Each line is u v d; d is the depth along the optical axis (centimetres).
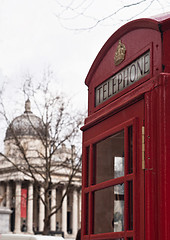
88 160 410
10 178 9081
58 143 3284
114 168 357
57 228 10225
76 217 10412
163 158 292
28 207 9525
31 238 603
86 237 388
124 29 356
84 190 405
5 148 3738
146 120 308
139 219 308
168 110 297
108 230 359
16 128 3341
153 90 305
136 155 316
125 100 345
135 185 313
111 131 355
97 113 399
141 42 333
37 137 3397
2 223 2973
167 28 307
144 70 327
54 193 8794
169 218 286
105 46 391
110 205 358
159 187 292
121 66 362
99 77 408
